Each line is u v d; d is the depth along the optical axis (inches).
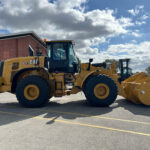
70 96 297.4
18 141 89.1
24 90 189.0
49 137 94.5
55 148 80.5
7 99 273.7
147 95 185.5
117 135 97.5
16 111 168.2
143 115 145.9
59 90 191.9
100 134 99.0
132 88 202.7
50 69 207.8
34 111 167.5
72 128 110.4
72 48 218.5
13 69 209.0
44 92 187.5
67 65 207.5
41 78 191.8
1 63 216.1
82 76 194.7
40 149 79.6
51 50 208.4
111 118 136.3
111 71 213.0
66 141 88.8
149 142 87.7
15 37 626.8
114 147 81.6
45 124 120.2
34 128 111.0
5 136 96.5
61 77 193.3
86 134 99.0
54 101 236.8
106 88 183.8
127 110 167.5
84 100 245.1
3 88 207.5
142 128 110.4
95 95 185.2
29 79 189.0
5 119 135.6
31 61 206.2
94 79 185.9
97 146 82.7
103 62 223.6
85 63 196.4
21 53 642.2
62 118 137.4
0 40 596.4
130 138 93.0
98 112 159.0
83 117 140.0
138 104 202.7
